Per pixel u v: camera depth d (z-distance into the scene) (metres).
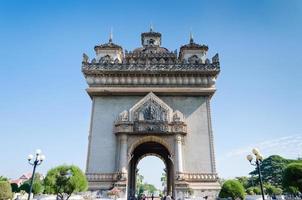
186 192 34.16
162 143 38.66
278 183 82.81
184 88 40.91
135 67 41.66
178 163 35.91
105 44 46.62
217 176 36.47
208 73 41.53
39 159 23.69
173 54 49.59
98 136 38.81
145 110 39.16
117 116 40.06
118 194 33.41
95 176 36.44
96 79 41.44
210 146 38.28
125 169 35.81
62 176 27.89
